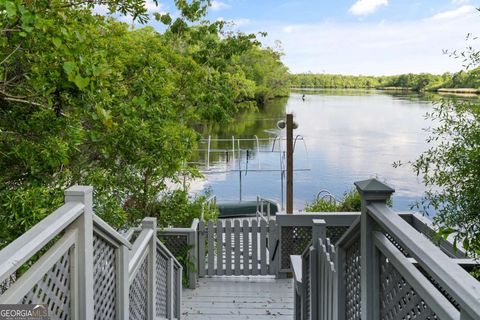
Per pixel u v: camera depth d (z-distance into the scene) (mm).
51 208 2617
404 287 1447
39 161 2928
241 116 38125
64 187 3359
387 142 25500
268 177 18516
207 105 7668
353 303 2119
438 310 1127
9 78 2961
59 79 2594
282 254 5539
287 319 4363
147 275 2881
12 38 2539
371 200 1693
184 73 7258
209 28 8742
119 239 2070
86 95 2777
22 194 2555
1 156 2930
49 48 2572
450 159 2088
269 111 42281
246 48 8961
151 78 4641
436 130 2211
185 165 6160
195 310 4582
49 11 2521
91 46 3047
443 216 2070
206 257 5707
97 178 3908
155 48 6812
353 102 51156
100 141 3855
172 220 5367
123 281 2178
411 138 26625
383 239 1622
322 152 23078
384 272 1632
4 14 2287
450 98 2248
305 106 46750
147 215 5109
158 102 4773
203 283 5375
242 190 16250
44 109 2943
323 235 3377
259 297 4938
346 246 2174
